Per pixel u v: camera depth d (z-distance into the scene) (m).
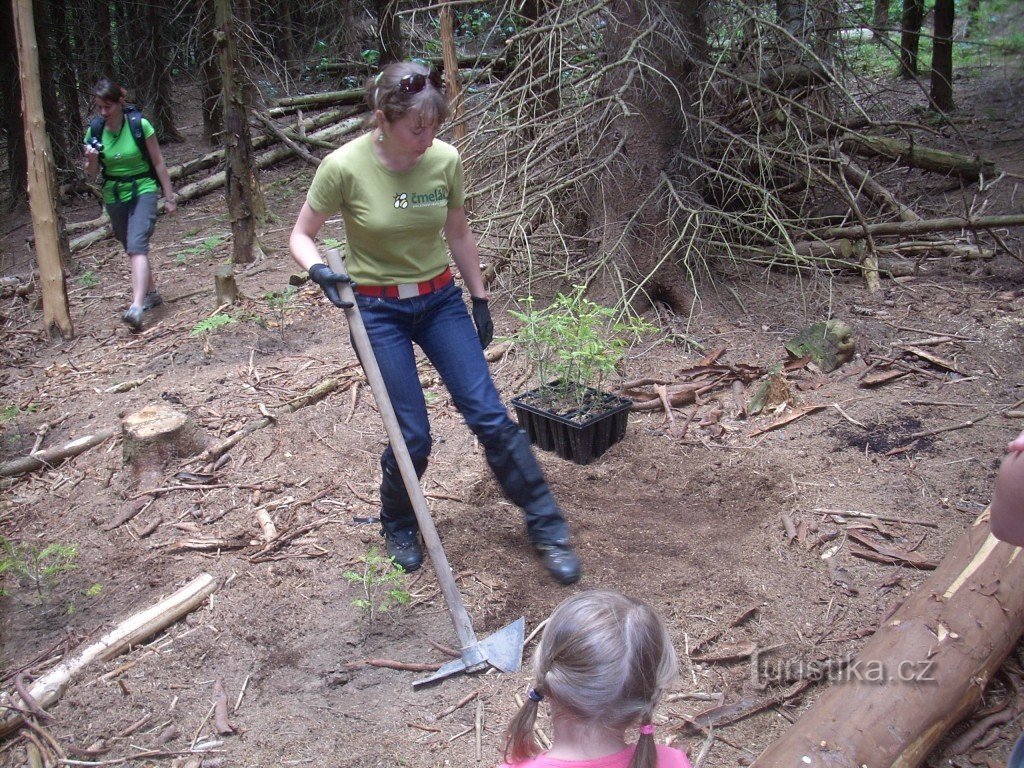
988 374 4.78
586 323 4.45
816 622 3.21
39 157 6.48
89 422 5.07
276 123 12.12
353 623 3.36
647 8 5.32
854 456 4.20
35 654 3.31
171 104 13.64
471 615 3.34
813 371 5.00
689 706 2.89
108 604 3.55
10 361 6.39
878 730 2.52
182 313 6.91
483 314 3.62
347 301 3.12
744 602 3.32
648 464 4.28
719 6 5.83
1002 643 2.84
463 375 3.38
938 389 4.70
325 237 8.53
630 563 3.57
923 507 3.79
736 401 4.78
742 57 6.12
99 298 7.73
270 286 7.27
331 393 5.14
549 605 3.37
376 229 3.17
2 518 4.24
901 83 9.82
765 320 5.66
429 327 3.40
